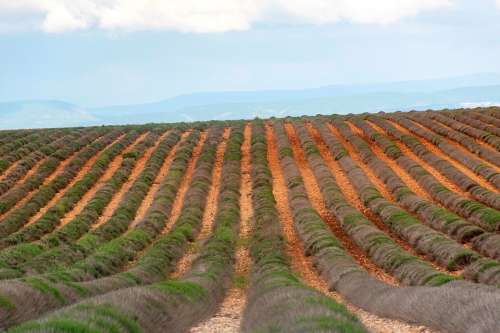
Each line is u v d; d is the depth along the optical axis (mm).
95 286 23000
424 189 50781
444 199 44844
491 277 25250
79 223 43469
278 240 37344
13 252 33531
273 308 16609
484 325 13445
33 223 44344
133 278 26547
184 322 18141
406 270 28125
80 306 14461
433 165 58281
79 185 56094
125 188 57312
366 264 32781
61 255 33406
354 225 39406
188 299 19906
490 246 31484
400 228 38031
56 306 19188
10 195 52438
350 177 55688
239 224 44375
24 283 19641
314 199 50438
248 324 17062
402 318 17766
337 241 35656
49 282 21281
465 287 19938
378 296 21047
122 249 35344
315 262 33156
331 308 15094
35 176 58844
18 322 16625
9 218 45438
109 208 50531
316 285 29219
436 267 30422
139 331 14305
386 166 57719
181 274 32375
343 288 25781
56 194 55156
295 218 43625
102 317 13492
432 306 16391
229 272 31453
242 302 25391
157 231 42906
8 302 17000
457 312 15000
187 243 39312
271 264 30734
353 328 13086
